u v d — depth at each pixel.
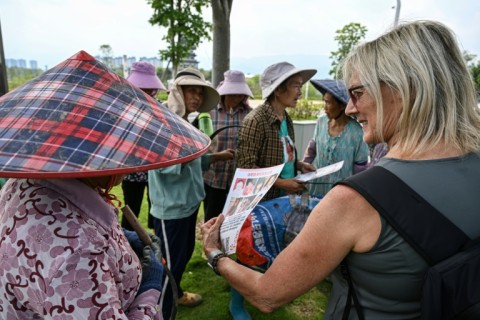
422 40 0.81
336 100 2.62
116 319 0.76
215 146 3.24
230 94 3.35
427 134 0.81
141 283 1.07
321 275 0.85
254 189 1.31
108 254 0.81
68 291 0.71
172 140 0.80
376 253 0.79
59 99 0.74
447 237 0.74
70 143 0.67
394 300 0.82
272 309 0.94
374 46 0.86
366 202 0.78
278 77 2.38
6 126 0.69
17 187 0.83
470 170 0.81
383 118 0.85
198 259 3.23
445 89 0.80
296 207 1.74
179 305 2.56
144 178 3.25
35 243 0.73
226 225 1.20
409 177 0.78
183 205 2.10
